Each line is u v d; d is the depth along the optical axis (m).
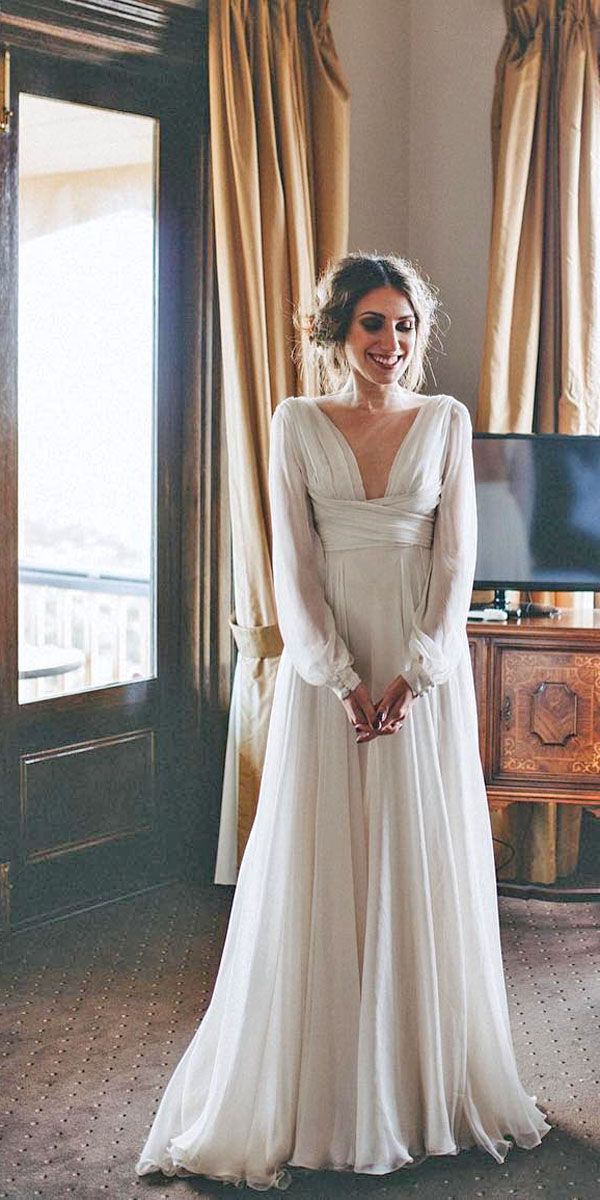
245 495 3.89
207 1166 2.46
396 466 2.45
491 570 3.76
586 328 3.99
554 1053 3.01
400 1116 2.46
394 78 4.37
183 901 4.00
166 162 3.95
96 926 3.79
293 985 2.42
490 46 4.24
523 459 3.72
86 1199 2.42
